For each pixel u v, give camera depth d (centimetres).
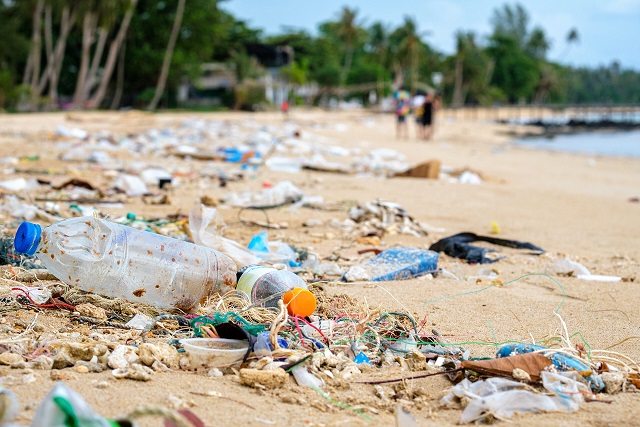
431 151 2439
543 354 373
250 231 810
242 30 7181
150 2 5188
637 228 1030
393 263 642
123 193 999
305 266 630
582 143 4488
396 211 909
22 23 4872
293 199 992
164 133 2119
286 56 6844
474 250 743
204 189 1104
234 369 364
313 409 327
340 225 864
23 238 420
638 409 341
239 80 6041
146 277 442
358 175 1441
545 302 557
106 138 1812
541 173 1984
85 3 4391
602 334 478
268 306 450
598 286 618
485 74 10681
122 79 5234
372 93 8762
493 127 5994
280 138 2078
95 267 433
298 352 369
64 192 962
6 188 955
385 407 338
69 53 5244
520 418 328
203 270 455
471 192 1287
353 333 422
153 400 319
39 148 1574
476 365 364
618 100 19212
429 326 477
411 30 8800
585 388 355
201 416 307
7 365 348
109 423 232
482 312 519
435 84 10431
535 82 11850
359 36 8800
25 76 4525
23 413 290
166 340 396
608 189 1669
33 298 454
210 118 3488
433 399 351
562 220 1067
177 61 5178
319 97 7856
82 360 360
